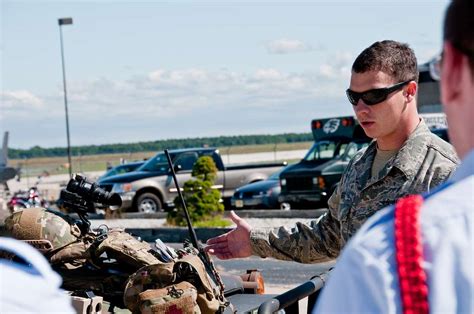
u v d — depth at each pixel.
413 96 3.71
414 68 3.70
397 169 3.64
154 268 4.20
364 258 1.38
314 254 4.03
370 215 3.72
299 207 20.64
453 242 1.33
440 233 1.34
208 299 4.21
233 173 23.53
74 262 4.57
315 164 20.34
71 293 4.27
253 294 5.16
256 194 20.89
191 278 4.20
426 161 3.63
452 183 1.45
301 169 20.25
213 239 4.17
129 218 20.28
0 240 1.54
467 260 1.32
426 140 3.68
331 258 4.04
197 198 17.45
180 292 4.10
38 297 1.45
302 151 68.62
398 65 3.64
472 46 1.39
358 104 3.70
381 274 1.35
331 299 1.41
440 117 18.81
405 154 3.65
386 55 3.65
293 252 4.04
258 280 5.31
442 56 1.46
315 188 19.92
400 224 1.38
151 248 4.64
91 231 4.64
